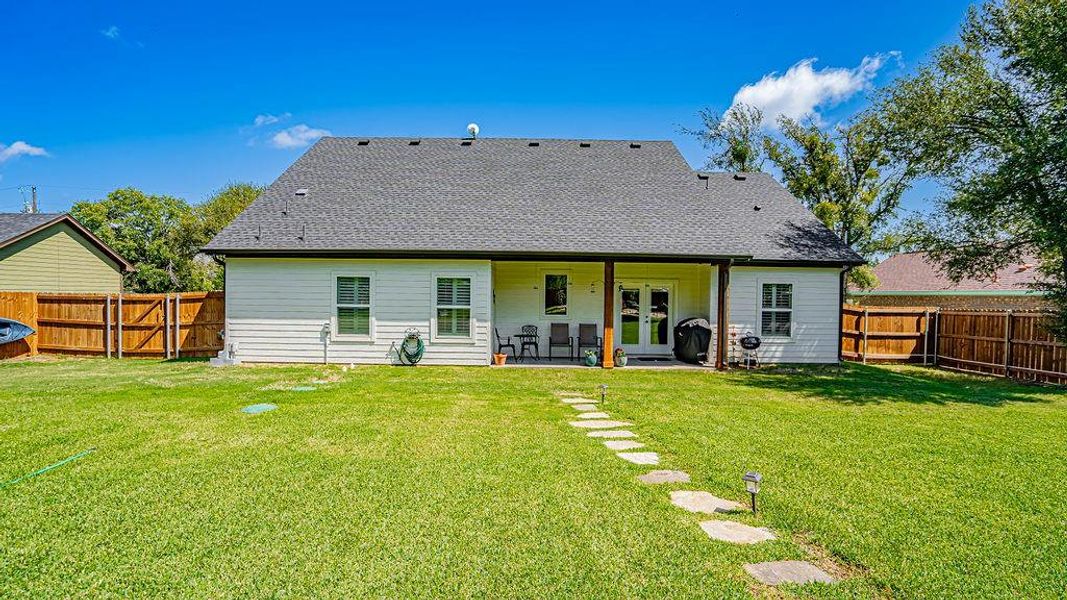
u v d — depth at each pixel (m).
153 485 4.43
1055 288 11.23
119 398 8.12
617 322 14.87
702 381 10.89
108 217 35.59
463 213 13.44
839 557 3.36
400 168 15.42
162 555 3.28
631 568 3.17
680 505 4.19
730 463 5.23
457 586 2.96
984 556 3.35
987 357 12.80
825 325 13.75
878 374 12.14
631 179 15.51
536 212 13.62
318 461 5.11
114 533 3.55
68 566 3.14
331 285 12.57
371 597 2.86
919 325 14.71
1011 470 5.10
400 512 3.93
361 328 12.66
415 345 12.48
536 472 4.86
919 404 8.59
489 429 6.51
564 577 3.06
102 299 14.22
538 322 14.58
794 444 5.98
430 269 12.59
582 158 16.39
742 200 15.47
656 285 14.92
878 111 15.62
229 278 12.51
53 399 8.01
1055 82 10.36
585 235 12.80
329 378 10.55
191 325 14.09
